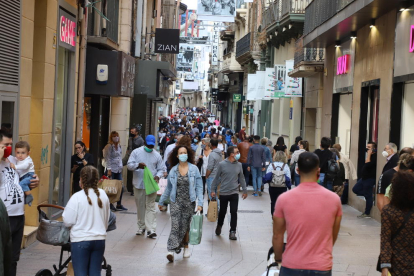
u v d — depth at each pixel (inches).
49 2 602.2
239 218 802.8
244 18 2704.2
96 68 909.8
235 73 3046.3
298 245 278.2
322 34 1016.9
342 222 770.2
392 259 301.0
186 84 4805.6
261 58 2252.7
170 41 1567.4
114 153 830.5
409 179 299.7
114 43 949.8
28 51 547.5
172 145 885.8
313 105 1401.3
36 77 596.7
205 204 940.6
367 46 903.7
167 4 2279.8
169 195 539.8
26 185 385.1
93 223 360.2
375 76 852.0
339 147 791.7
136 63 1334.9
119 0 1130.7
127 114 1264.8
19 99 519.5
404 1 722.8
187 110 6520.7
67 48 692.1
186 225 534.3
